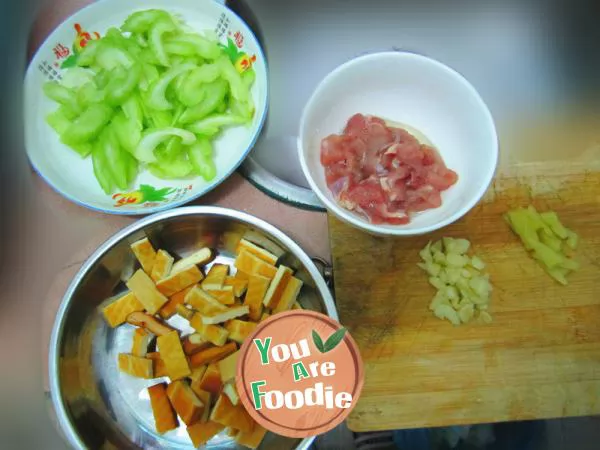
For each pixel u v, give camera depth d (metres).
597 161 0.82
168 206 0.75
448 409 0.73
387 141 0.73
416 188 0.71
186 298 0.74
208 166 0.79
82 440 0.64
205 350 0.73
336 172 0.71
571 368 0.74
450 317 0.76
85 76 0.86
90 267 0.70
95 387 0.74
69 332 0.70
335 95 0.72
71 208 0.82
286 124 0.90
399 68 0.71
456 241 0.79
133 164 0.82
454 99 0.71
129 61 0.83
